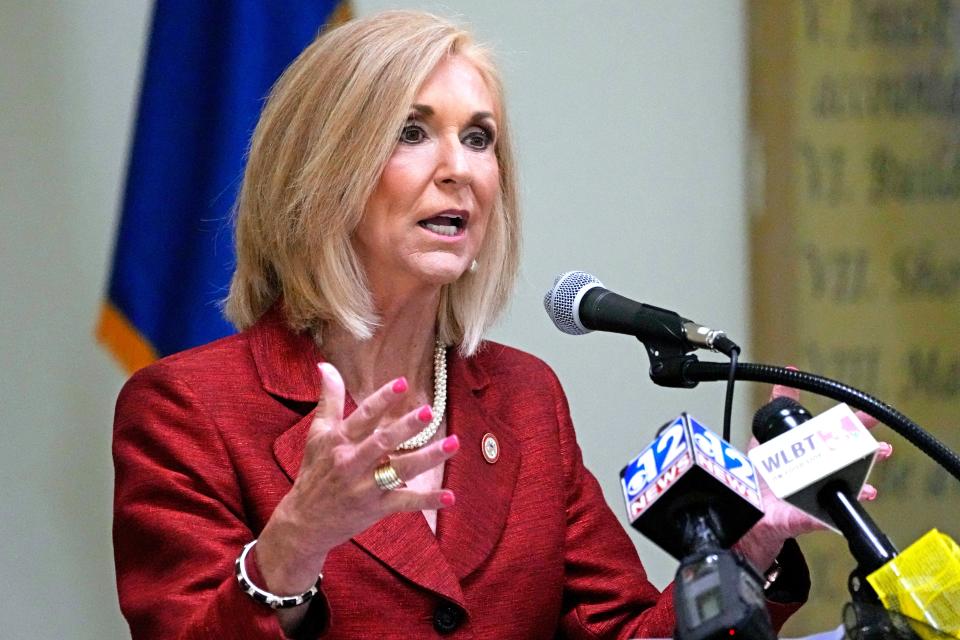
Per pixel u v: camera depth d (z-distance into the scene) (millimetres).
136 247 5883
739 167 6941
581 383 6750
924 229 6863
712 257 6898
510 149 3861
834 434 2723
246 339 3740
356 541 3451
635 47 6906
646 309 3322
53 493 6250
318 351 3750
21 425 6238
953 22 6879
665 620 3674
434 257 3545
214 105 5930
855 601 2594
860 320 6824
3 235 6254
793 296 6770
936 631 2404
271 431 3568
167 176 5910
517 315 6672
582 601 3949
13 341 6242
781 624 3434
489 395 4008
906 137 6863
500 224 3893
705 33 6961
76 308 6305
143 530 3398
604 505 4109
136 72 6438
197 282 5852
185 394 3527
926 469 6797
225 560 3295
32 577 6207
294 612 2984
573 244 6773
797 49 6797
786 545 3406
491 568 3617
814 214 6805
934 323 6852
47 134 6320
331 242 3562
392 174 3527
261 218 3711
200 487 3434
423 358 3883
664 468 2541
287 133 3645
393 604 3432
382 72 3523
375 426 2684
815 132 6812
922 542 2494
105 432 6305
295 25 6016
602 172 6828
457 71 3639
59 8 6367
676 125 6914
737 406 6844
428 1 6676
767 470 2730
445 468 3742
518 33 6781
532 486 3838
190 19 5977
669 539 2553
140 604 3314
